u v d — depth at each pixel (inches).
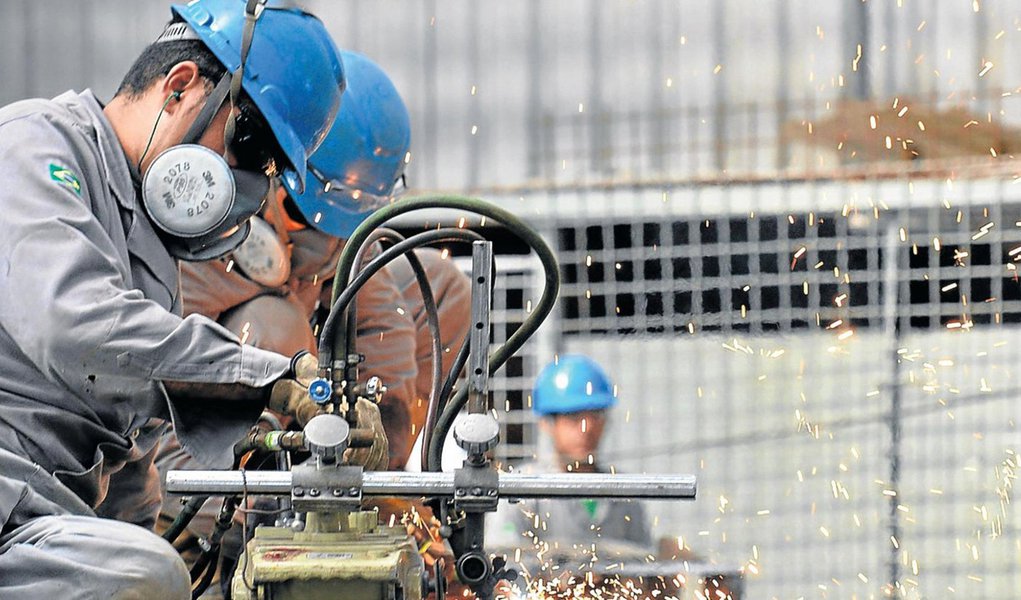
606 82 1175.6
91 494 603.5
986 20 1160.2
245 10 615.5
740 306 1162.0
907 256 1134.4
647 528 1062.4
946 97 1163.9
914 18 1165.1
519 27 1176.2
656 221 1148.5
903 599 1138.0
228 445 569.0
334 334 553.0
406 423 928.3
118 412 593.9
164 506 792.9
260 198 614.2
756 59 1174.3
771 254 1154.0
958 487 1140.5
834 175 1137.4
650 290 1160.8
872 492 1143.6
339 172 876.0
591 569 956.6
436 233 559.8
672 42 1175.6
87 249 559.8
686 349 1163.9
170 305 612.4
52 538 549.6
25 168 571.8
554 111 1176.2
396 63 1181.7
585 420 1083.3
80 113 603.5
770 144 1174.3
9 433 574.2
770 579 1147.3
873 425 1146.0
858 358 1151.6
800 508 1149.1
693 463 1157.7
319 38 633.6
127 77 617.0
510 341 581.6
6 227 560.7
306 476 527.5
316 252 882.1
